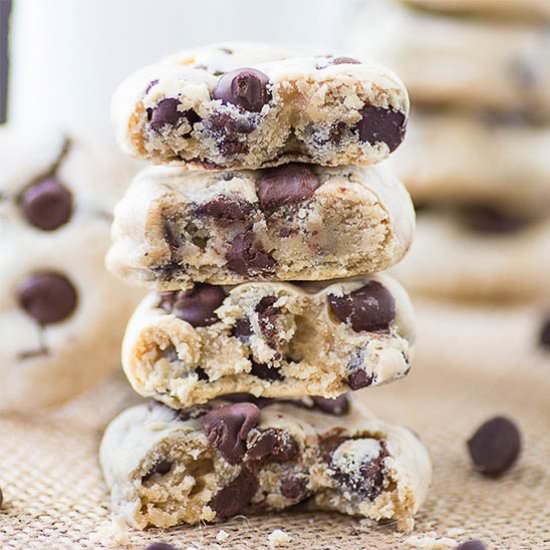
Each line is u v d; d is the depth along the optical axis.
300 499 0.45
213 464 0.44
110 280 0.50
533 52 0.61
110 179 0.51
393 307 0.45
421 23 0.61
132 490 0.44
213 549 0.43
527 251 0.63
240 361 0.44
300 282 0.45
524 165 0.62
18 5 0.63
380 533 0.44
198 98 0.43
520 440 0.48
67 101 0.64
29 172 0.50
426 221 0.64
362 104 0.43
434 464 0.48
